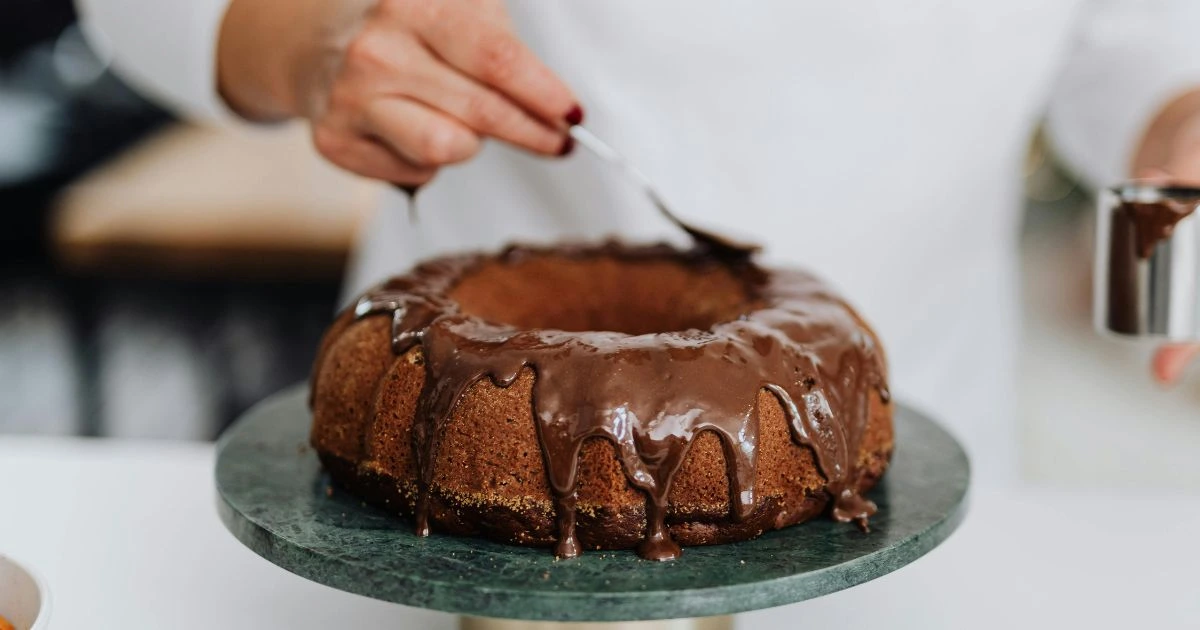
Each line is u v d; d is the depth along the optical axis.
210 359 1.93
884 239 1.07
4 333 1.96
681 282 0.92
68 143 1.91
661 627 0.78
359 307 0.85
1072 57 1.15
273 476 0.85
